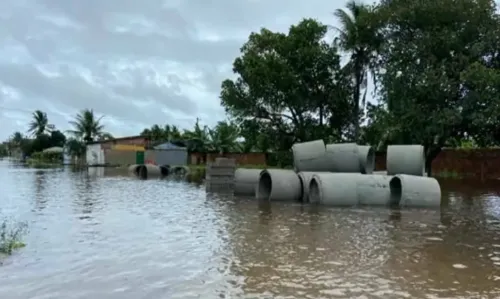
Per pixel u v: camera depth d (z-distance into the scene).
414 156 16.03
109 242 7.86
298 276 5.86
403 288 5.39
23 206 12.75
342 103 32.75
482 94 22.23
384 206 13.91
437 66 23.86
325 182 14.05
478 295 5.16
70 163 57.59
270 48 32.72
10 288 5.25
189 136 50.50
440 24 24.70
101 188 19.64
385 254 7.20
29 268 6.11
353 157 16.77
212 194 17.48
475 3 23.78
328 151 17.19
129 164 50.16
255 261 6.64
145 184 22.89
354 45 29.72
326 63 31.92
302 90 32.50
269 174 15.50
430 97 23.88
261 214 11.80
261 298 4.97
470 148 29.52
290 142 35.03
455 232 9.34
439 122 22.98
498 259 6.95
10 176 28.17
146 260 6.63
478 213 12.43
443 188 21.25
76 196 15.82
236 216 11.37
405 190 13.80
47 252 7.04
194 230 9.19
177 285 5.43
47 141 73.94
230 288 5.33
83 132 61.03
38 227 9.26
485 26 23.81
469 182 25.08
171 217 11.02
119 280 5.62
